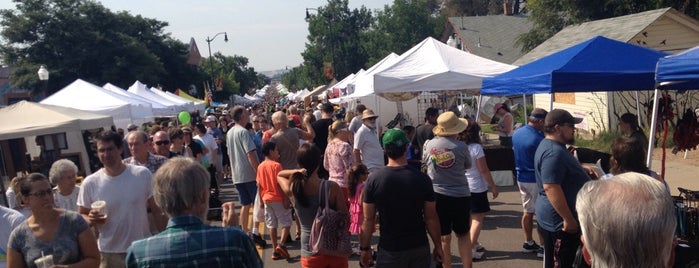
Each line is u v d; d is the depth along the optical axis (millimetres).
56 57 41656
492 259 6477
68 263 3510
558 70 6492
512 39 35469
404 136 4305
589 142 16281
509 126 10953
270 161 6848
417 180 4230
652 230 1728
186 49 52281
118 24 44906
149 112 16422
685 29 17562
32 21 40750
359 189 5977
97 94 14844
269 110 38844
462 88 9711
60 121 8172
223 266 2482
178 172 2521
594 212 1842
